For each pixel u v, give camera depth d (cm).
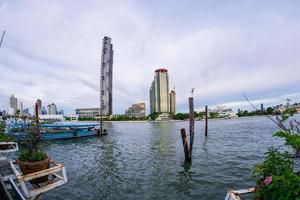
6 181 630
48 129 3972
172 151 2534
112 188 1223
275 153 457
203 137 4091
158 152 2505
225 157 2055
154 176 1457
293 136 426
